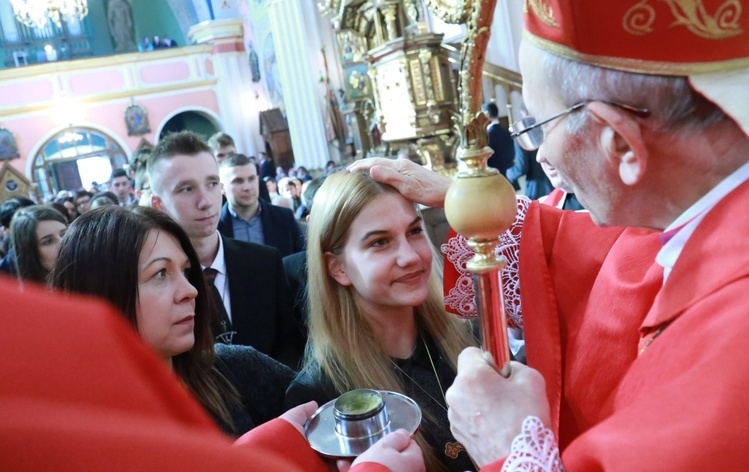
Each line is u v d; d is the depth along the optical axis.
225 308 2.10
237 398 1.33
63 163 16.73
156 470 0.25
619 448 0.60
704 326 0.65
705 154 0.69
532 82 0.78
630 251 0.98
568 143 0.76
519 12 5.44
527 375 0.79
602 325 0.95
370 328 1.34
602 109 0.69
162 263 1.20
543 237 1.15
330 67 11.43
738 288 0.64
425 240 1.34
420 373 1.34
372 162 1.35
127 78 15.82
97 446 0.24
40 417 0.24
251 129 16.72
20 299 0.27
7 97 14.78
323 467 0.92
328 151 11.69
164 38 17.86
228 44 16.41
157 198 2.12
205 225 2.07
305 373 1.35
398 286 1.28
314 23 11.35
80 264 1.17
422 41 4.88
